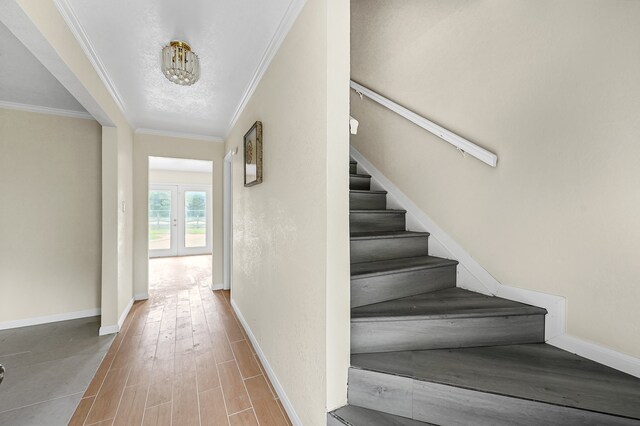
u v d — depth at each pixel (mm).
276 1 1447
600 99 1128
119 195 2738
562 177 1256
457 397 1037
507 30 1454
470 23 1647
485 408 1003
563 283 1268
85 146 3002
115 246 2623
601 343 1148
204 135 3898
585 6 1162
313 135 1247
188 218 7414
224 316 2990
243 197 2709
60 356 2146
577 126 1199
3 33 1637
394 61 2227
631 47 1046
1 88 2396
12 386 1771
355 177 2381
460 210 1739
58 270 2879
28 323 2742
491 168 1556
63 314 2891
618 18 1074
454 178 1772
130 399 1650
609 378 1053
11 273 2699
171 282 4461
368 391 1155
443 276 1709
